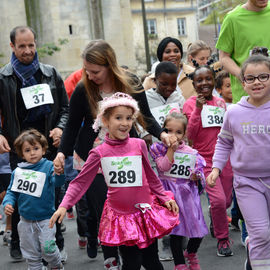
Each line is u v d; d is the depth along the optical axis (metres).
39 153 9.82
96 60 8.04
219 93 13.59
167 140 8.71
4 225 14.56
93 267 10.54
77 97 8.57
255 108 7.99
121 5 80.94
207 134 10.87
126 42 81.31
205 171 10.79
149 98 11.19
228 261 10.16
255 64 7.84
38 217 9.59
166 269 9.84
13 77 10.73
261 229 7.75
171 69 11.00
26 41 10.59
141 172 7.67
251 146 7.97
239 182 8.08
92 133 8.64
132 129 8.78
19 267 11.02
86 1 75.50
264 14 10.74
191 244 9.38
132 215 7.57
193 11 113.19
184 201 9.25
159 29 112.69
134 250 7.58
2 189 12.52
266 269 7.71
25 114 10.83
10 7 72.06
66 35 74.38
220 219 10.37
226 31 10.91
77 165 8.92
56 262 9.66
